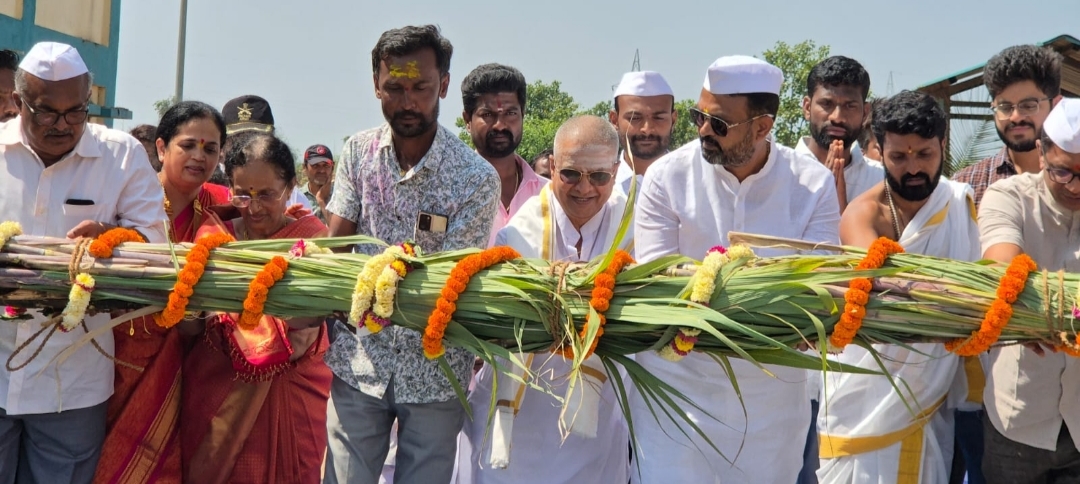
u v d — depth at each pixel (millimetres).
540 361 4383
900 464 4230
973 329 3332
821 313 3371
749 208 4117
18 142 3963
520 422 4453
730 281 3406
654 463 4160
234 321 4348
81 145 4012
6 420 4012
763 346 3414
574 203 4312
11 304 3598
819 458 4477
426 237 4094
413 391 4031
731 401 4117
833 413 4305
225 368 4465
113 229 3754
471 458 4613
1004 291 3277
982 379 4465
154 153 5652
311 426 4758
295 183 4891
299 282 3529
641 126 5770
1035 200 3896
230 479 4570
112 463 4277
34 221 3959
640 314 3346
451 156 4109
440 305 3396
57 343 3996
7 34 8773
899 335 3402
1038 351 3531
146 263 3582
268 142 4715
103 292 3562
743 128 3943
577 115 4371
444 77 4086
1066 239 3871
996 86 4984
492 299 3445
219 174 6113
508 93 5797
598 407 4445
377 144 4168
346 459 4141
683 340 3352
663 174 4191
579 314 3414
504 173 5914
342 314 3631
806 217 4102
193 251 3568
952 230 4277
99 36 10281
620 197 4602
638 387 3529
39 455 4117
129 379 4281
